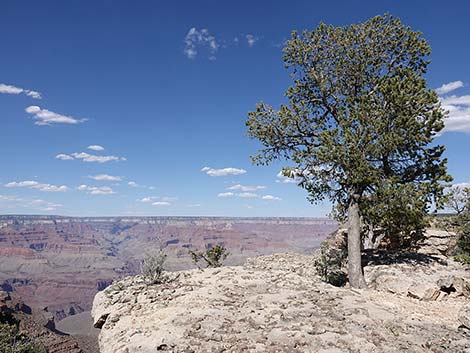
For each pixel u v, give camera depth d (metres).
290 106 19.20
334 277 18.33
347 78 19.47
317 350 8.89
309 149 18.78
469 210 23.14
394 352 8.96
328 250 23.42
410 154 17.30
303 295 13.14
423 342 9.75
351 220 17.83
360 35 19.12
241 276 16.28
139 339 9.80
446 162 17.14
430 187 15.88
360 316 11.24
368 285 17.19
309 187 19.02
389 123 16.70
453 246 22.17
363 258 20.94
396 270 17.33
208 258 25.56
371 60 18.95
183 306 12.08
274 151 19.86
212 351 8.91
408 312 12.71
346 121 17.12
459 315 11.40
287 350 8.86
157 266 16.64
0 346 27.70
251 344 9.21
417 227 17.28
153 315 11.48
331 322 10.50
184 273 17.48
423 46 18.52
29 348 29.33
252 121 19.27
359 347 9.08
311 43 19.61
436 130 16.31
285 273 17.19
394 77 16.86
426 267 17.75
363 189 17.89
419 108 16.53
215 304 12.16
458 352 9.10
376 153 16.08
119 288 15.25
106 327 11.43
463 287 15.41
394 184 16.08
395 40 18.94
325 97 19.69
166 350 9.07
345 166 16.67
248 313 11.34
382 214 16.30
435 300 14.89
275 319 10.77
